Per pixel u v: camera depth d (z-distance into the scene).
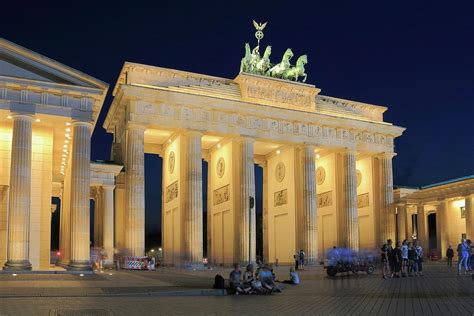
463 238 53.91
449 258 74.19
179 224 87.06
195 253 83.25
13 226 51.03
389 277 52.97
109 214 79.62
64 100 54.88
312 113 96.88
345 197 100.88
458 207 104.12
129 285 39.81
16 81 52.41
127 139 82.38
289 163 101.06
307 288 39.88
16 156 51.81
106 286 38.47
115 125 97.06
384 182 105.50
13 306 26.31
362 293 35.34
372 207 107.88
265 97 93.88
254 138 91.50
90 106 55.84
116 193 86.75
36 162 57.94
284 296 33.44
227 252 93.12
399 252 52.81
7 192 56.59
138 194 80.62
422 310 25.83
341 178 104.19
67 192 69.88
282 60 100.38
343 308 26.77
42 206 57.81
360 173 112.81
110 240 78.88
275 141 94.44
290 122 95.69
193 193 84.50
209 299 31.41
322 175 109.69
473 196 95.75
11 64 53.22
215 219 100.06
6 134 57.34
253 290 34.88
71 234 54.62
